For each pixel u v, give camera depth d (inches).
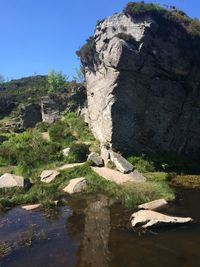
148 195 861.2
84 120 1616.6
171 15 1307.8
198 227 660.1
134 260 523.8
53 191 908.0
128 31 1298.0
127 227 663.1
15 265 512.4
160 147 1325.0
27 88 3191.4
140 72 1280.8
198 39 1328.7
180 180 1082.1
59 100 1905.8
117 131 1246.3
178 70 1317.7
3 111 2253.9
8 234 634.2
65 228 665.0
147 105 1310.3
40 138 1494.8
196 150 1390.3
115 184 954.7
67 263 516.7
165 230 645.3
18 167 1128.2
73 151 1207.6
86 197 877.8
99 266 506.9
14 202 834.2
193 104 1375.5
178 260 522.6
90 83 1544.0
